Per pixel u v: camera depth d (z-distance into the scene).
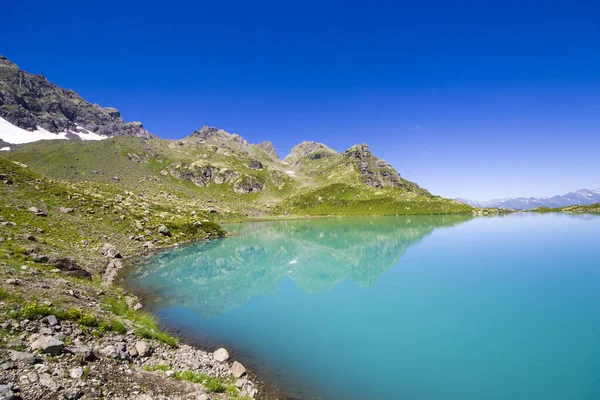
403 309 35.25
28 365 12.68
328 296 41.47
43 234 49.56
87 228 62.41
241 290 44.41
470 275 48.88
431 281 46.50
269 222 180.00
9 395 10.34
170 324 29.53
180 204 180.88
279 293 43.28
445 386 19.81
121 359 17.05
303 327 30.17
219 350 22.94
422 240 90.31
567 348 24.86
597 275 46.66
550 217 153.00
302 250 81.50
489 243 78.25
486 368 22.02
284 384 19.78
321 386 19.73
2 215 49.59
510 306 34.88
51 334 16.73
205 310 34.56
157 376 16.23
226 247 82.19
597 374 20.97
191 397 14.31
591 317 31.23
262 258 70.81
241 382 19.27
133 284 42.41
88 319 20.28
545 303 35.56
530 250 66.56
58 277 28.98
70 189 81.62
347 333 28.59
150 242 71.06
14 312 17.39
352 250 80.12
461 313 33.38
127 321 24.47
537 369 21.72
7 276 22.66
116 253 54.72
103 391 12.64
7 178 66.75
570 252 63.09
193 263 61.03
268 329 29.52
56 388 11.71
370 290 43.44
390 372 21.58
